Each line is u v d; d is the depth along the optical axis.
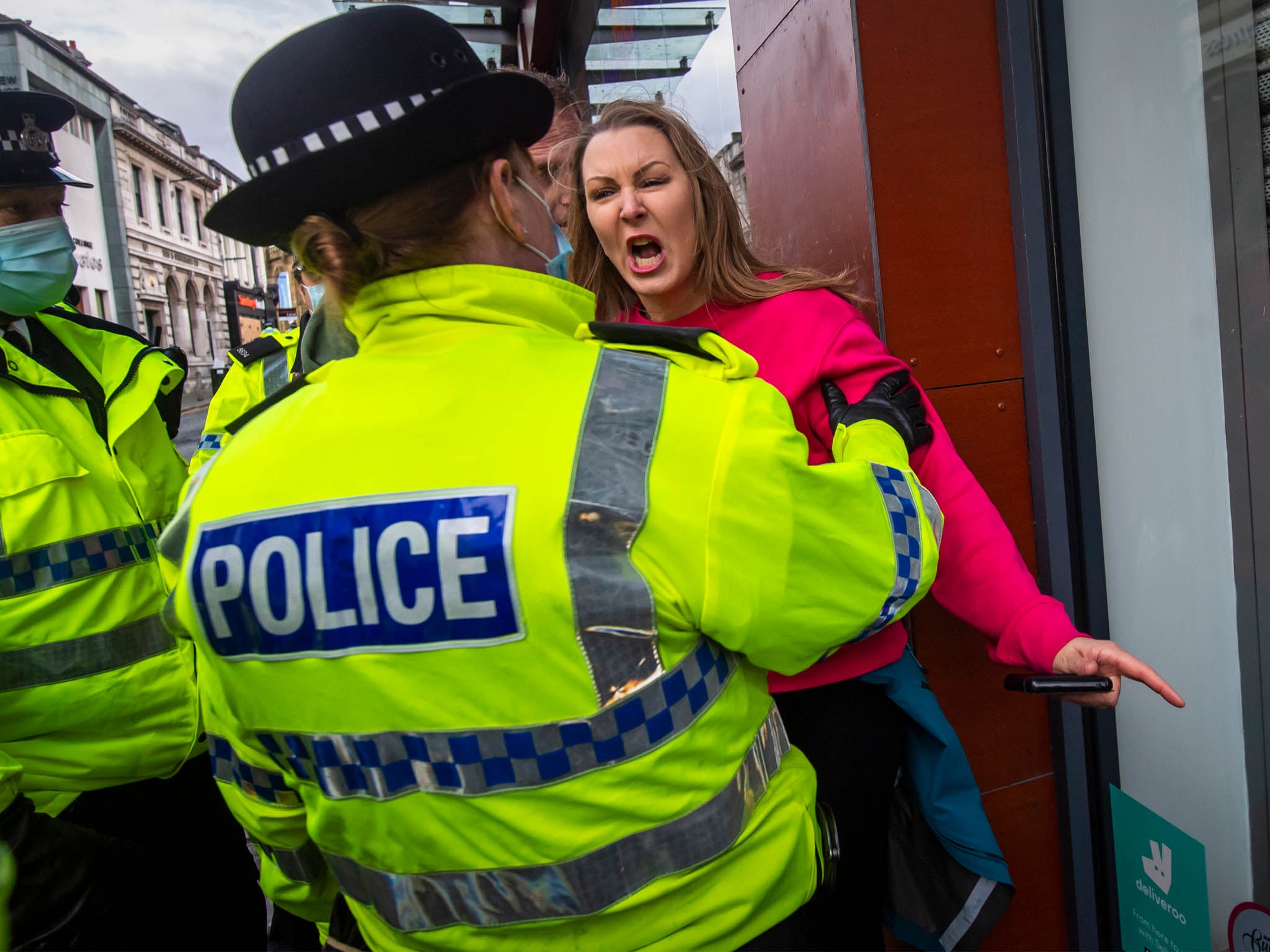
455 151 0.64
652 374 0.65
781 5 1.65
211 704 0.76
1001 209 1.48
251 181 0.62
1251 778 1.34
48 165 1.43
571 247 0.82
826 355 1.17
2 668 1.30
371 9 0.64
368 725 0.62
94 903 1.06
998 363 1.50
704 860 0.66
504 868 0.64
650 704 0.62
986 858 1.15
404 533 0.60
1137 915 1.46
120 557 1.43
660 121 1.26
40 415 1.41
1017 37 1.41
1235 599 1.32
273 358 1.92
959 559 1.12
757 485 0.62
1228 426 1.27
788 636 0.65
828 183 1.54
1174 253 1.31
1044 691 1.02
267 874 0.87
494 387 0.63
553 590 0.58
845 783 1.13
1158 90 1.29
